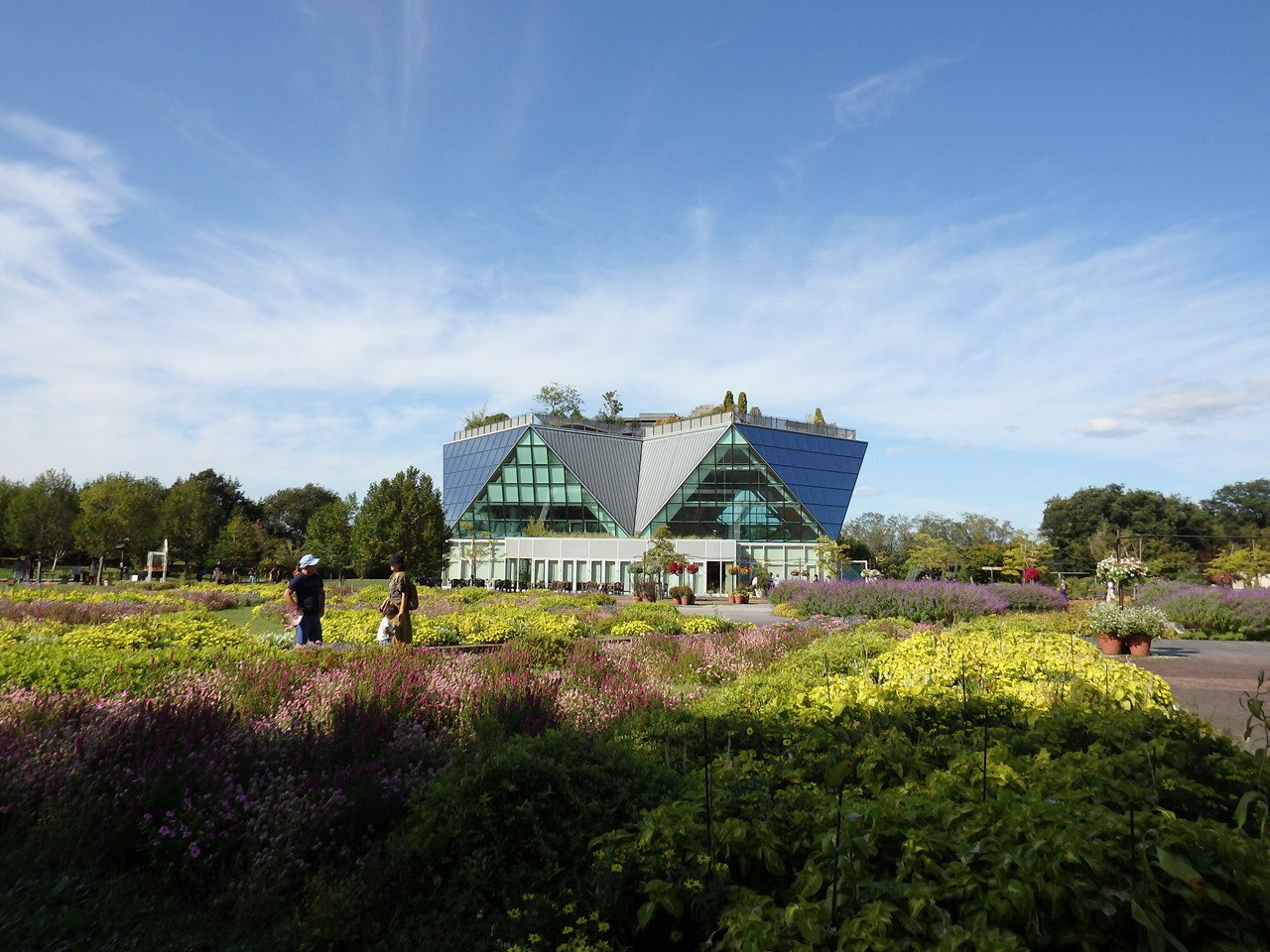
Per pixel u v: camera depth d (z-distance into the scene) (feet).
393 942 15.06
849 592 100.42
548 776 18.53
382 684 31.99
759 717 27.37
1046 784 16.88
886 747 20.59
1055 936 11.65
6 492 230.27
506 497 246.06
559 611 94.22
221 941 15.24
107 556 192.75
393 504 161.99
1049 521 321.73
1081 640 46.11
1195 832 13.00
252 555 222.07
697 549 205.05
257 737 23.95
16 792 19.74
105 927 15.25
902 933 11.80
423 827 17.57
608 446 254.06
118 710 25.40
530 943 14.26
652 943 14.28
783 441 232.53
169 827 18.11
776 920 12.22
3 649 38.14
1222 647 78.54
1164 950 11.07
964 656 36.29
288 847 17.63
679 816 15.78
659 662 51.90
